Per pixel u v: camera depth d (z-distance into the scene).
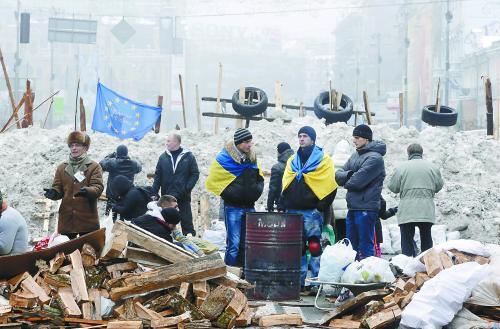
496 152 21.39
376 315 9.45
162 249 10.03
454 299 9.40
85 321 9.31
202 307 9.50
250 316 9.87
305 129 12.65
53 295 9.74
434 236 17.00
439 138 21.53
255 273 11.75
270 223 11.72
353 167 12.68
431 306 9.35
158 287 9.62
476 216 18.16
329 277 10.98
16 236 10.80
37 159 20.25
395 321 9.45
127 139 21.83
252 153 13.09
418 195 13.80
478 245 10.68
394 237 17.09
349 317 9.98
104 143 21.34
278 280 11.70
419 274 10.09
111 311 9.65
